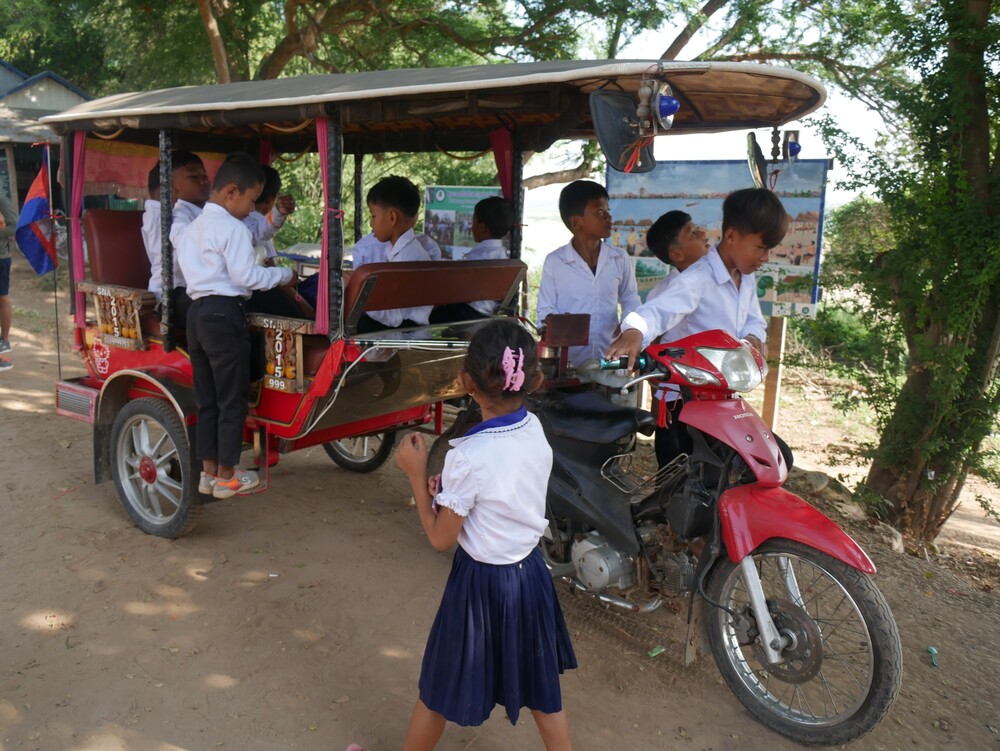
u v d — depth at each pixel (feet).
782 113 12.87
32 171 57.16
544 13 29.81
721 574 10.20
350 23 34.88
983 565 17.71
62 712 9.62
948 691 11.14
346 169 39.27
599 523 10.72
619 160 9.02
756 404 33.42
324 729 9.65
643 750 9.58
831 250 22.15
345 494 16.69
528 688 8.10
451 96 11.16
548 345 11.83
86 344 15.72
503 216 15.47
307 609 12.16
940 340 18.13
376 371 12.56
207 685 10.29
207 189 14.58
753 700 10.17
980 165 17.63
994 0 16.92
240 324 12.28
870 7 23.95
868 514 18.72
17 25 61.87
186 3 34.91
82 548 13.65
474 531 7.77
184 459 13.37
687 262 13.39
